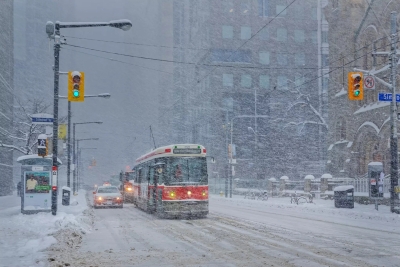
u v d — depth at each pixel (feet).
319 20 388.57
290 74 401.90
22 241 61.52
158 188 104.58
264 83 397.80
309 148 350.02
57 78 97.55
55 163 98.63
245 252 53.01
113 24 92.94
